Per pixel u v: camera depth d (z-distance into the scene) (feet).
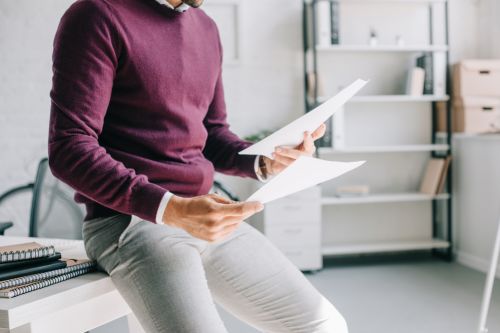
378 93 13.71
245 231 3.97
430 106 13.94
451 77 13.21
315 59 12.37
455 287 10.91
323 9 12.36
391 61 13.67
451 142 13.41
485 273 12.00
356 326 8.75
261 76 13.33
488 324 8.74
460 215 13.25
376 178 13.91
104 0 3.37
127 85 3.51
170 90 3.64
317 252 12.03
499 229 6.47
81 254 3.97
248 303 3.77
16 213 12.78
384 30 13.57
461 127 12.92
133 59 3.46
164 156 3.67
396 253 14.28
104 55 3.31
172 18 3.74
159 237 3.36
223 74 13.23
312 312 3.65
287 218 11.91
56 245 4.35
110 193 3.10
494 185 11.84
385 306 9.77
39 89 12.84
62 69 3.21
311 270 12.10
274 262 3.81
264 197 2.88
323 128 3.93
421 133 13.98
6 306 2.72
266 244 3.92
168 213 3.00
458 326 8.66
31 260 3.21
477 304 9.78
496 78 12.65
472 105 12.67
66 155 3.12
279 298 3.69
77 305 3.24
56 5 12.76
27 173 12.88
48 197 8.34
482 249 12.37
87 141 3.16
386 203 14.02
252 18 13.23
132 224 3.42
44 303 2.88
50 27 12.77
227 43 13.19
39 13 12.72
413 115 13.92
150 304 3.15
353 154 13.82
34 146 12.87
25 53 12.75
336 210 13.91
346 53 13.51
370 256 14.03
